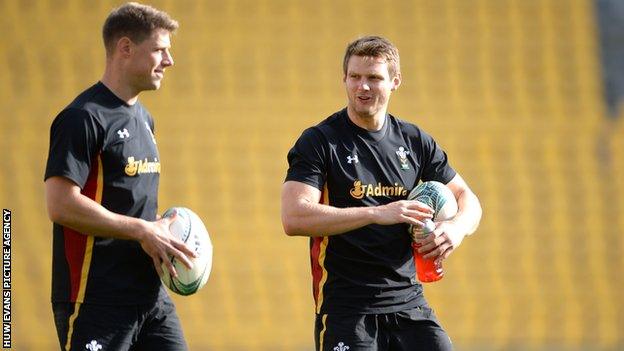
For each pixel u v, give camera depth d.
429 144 18.39
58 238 16.92
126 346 16.98
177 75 48.19
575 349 42.12
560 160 46.84
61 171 16.08
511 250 44.69
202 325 41.66
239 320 41.94
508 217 45.47
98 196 16.67
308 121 47.06
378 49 17.30
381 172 17.62
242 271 43.38
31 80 47.59
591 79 50.06
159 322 17.61
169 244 16.50
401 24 50.53
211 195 45.09
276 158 46.06
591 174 46.62
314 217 16.66
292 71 48.66
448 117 47.78
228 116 46.97
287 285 43.00
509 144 47.03
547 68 50.06
